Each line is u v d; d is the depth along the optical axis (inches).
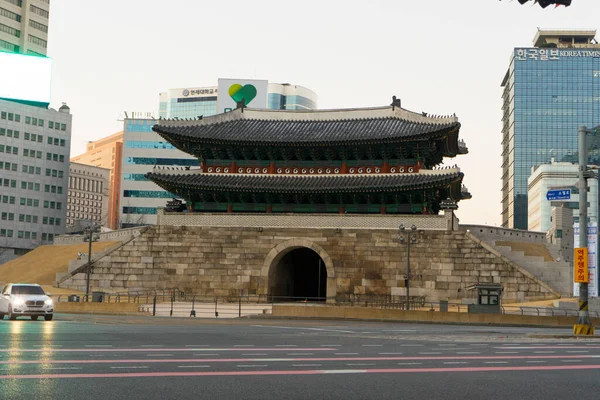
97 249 3922.2
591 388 708.0
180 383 692.1
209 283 3425.2
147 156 7347.4
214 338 1302.9
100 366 804.6
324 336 1435.8
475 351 1104.2
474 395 654.5
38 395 603.8
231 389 662.5
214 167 3811.5
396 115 3821.4
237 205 3737.7
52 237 7027.6
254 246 3442.4
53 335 1279.5
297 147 3681.1
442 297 3280.0
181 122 3811.5
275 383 705.6
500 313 2556.6
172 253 3462.1
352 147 3641.7
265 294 3400.6
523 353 1080.2
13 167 6786.4
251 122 3981.3
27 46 7731.3
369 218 3444.9
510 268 3228.3
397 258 3341.5
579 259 1674.5
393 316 2471.7
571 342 1370.6
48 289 3368.6
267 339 1305.4
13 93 6894.7
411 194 3543.3
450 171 3469.5
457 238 3314.5
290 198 3700.8
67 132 7180.1
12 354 906.7
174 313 2726.4
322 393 651.5
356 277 3358.8
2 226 6688.0
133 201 7293.3
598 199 7721.5
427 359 961.5
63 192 7130.9
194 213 3553.2
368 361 922.7
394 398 631.8
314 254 3917.3
